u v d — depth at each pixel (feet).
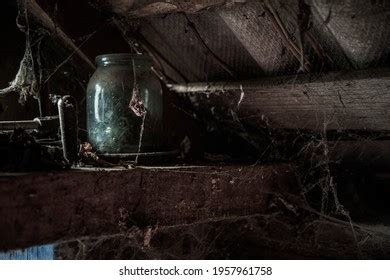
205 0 2.48
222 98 3.23
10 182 1.85
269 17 2.48
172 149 2.98
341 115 2.84
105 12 2.88
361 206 3.08
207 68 3.12
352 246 2.96
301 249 3.10
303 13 2.35
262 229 3.22
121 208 2.26
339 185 3.19
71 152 2.37
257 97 3.02
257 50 2.75
